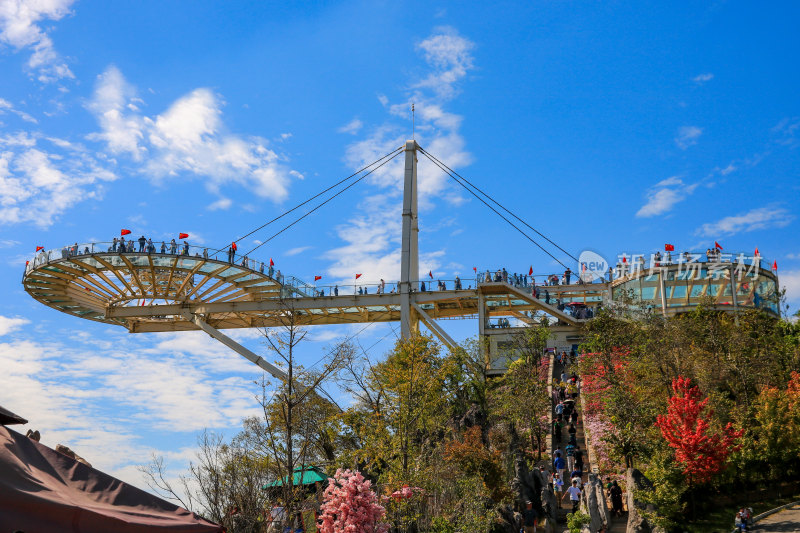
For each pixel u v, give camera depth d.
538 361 52.38
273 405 28.27
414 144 73.81
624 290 53.47
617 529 28.75
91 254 57.69
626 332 41.81
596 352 42.31
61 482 12.45
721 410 33.75
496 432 42.03
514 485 32.41
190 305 68.88
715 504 29.41
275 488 24.23
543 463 38.00
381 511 18.42
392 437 30.44
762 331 43.81
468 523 26.03
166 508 13.03
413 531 25.69
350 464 29.77
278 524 21.81
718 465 28.61
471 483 29.53
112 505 12.49
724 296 54.59
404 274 65.94
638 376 38.94
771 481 30.64
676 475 28.48
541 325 58.91
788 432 31.02
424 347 36.00
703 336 40.75
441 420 36.56
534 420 42.00
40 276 60.84
